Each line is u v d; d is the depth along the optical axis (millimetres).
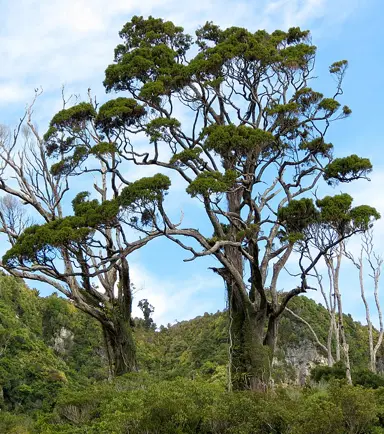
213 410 16391
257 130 24109
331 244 22172
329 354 31750
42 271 23594
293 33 30500
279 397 18469
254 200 26641
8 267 23000
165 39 31234
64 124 27078
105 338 29281
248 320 25359
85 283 28000
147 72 28312
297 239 22188
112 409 18969
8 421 24281
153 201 21562
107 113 25781
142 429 16203
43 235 22312
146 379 24812
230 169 23828
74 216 23344
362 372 26672
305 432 15227
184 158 24484
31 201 28562
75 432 18625
